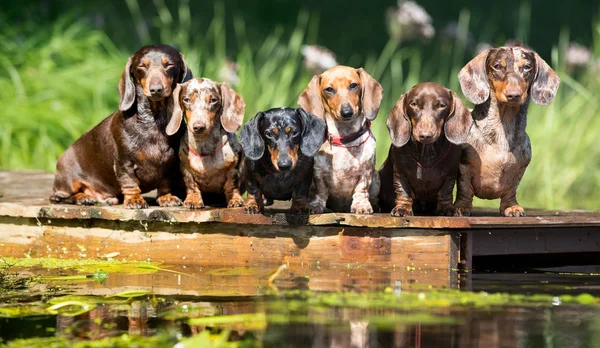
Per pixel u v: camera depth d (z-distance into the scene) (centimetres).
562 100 1586
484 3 2673
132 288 737
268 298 690
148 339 581
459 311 654
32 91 1518
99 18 1791
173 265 848
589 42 2494
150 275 796
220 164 871
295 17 2566
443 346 568
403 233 829
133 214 846
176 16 2280
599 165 1495
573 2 2655
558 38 2531
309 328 607
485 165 867
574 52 1591
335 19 2578
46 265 847
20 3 1745
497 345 570
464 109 848
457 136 843
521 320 630
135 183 912
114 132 910
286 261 840
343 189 874
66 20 1694
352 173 864
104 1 2058
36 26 1678
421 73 2133
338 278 772
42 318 643
